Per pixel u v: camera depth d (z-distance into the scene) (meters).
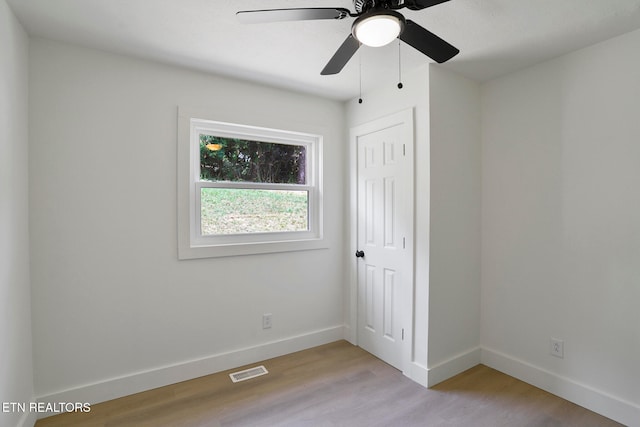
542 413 1.98
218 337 2.51
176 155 2.32
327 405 2.07
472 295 2.57
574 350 2.09
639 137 1.82
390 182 2.61
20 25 1.74
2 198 1.50
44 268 1.92
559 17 1.70
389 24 1.21
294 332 2.87
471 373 2.47
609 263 1.94
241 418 1.94
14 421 1.62
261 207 2.79
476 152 2.58
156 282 2.26
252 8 1.62
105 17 1.70
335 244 3.08
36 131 1.89
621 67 1.88
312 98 2.92
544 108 2.23
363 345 2.92
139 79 2.19
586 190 2.03
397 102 2.53
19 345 1.69
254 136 2.75
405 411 2.01
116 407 2.03
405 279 2.46
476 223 2.59
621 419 1.87
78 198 2.01
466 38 1.92
